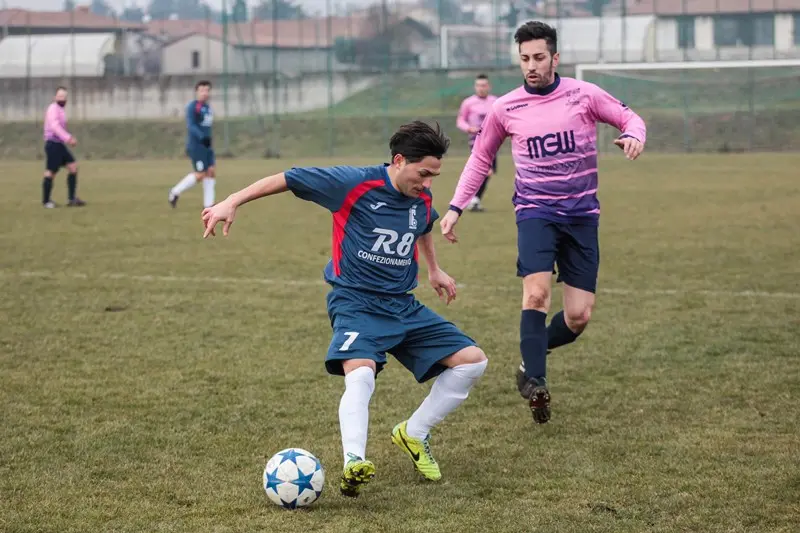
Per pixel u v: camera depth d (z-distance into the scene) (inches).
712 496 312.5
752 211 1189.1
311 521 295.0
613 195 1427.2
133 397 438.9
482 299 673.6
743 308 625.6
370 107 2785.4
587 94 398.0
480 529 287.9
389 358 515.5
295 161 2289.6
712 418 399.9
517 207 412.5
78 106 2960.1
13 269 809.5
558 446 368.5
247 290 714.2
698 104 2487.7
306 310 641.0
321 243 977.5
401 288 337.4
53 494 318.7
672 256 853.8
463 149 2492.6
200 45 4040.4
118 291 709.9
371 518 297.6
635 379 465.1
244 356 516.7
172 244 965.2
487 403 430.9
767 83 2439.7
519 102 403.5
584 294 413.1
